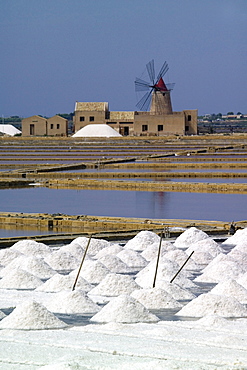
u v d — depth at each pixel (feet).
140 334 48.14
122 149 335.26
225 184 183.83
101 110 469.16
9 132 540.11
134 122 445.37
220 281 73.72
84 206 153.58
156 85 453.58
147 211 145.28
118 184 194.18
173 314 59.36
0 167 242.99
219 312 58.59
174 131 440.04
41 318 53.57
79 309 59.31
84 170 233.96
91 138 413.18
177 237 106.83
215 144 367.66
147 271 74.54
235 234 102.27
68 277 69.67
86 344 43.55
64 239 102.37
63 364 37.06
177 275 72.49
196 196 170.40
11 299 63.16
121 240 105.50
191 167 240.94
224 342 45.14
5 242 98.22
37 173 215.31
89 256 86.53
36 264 77.05
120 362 38.19
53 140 421.18
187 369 36.91
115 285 66.80
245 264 81.97
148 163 247.09
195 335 47.93
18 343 44.42
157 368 36.94
